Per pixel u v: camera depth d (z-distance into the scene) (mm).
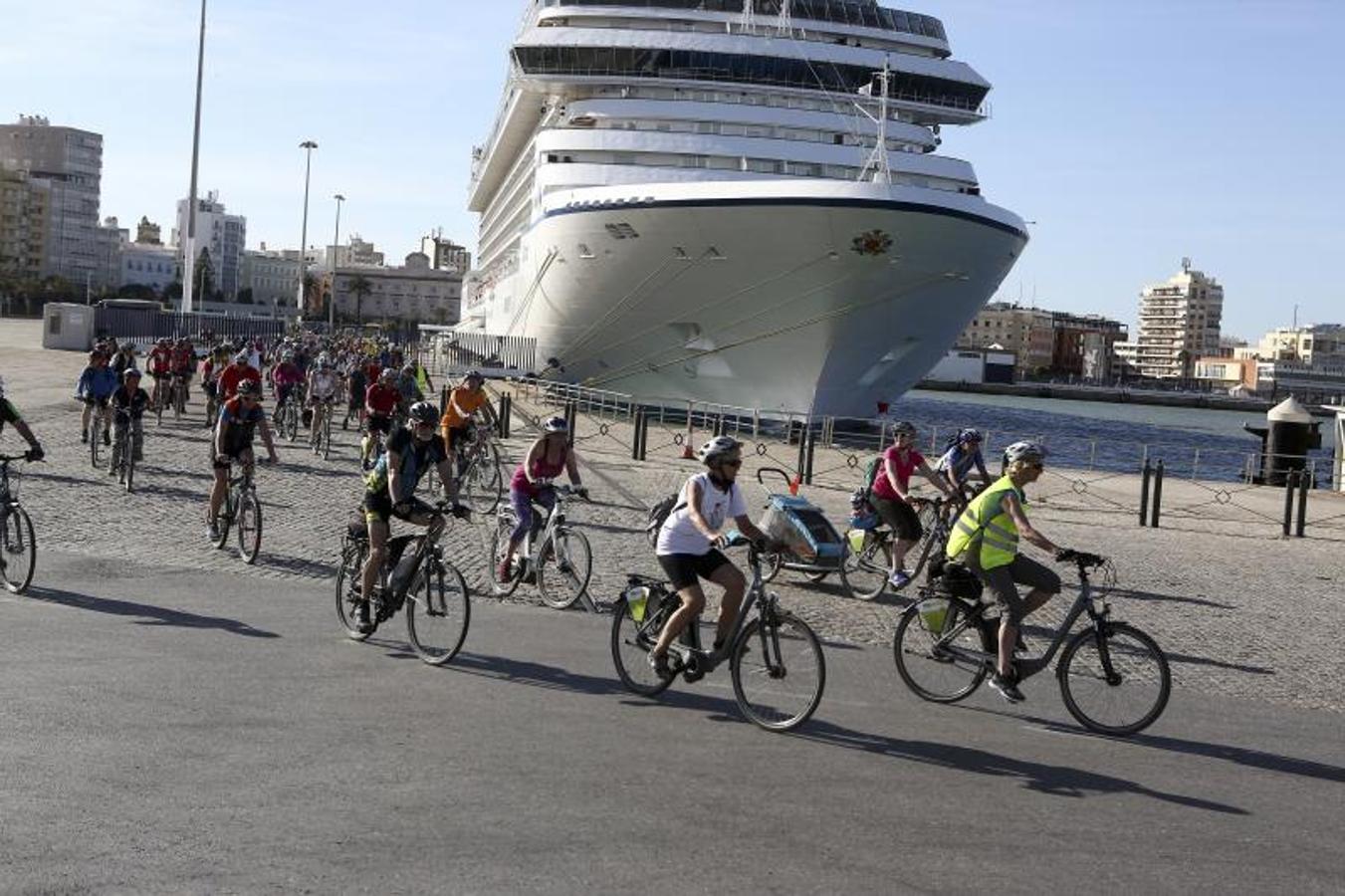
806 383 36312
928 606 9188
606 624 11328
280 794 6344
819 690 7965
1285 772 7887
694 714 8398
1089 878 5805
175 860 5449
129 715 7594
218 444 13688
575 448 30203
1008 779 7344
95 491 17953
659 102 39031
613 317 37688
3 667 8562
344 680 8750
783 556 14172
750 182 32688
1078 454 56000
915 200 32250
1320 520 24859
